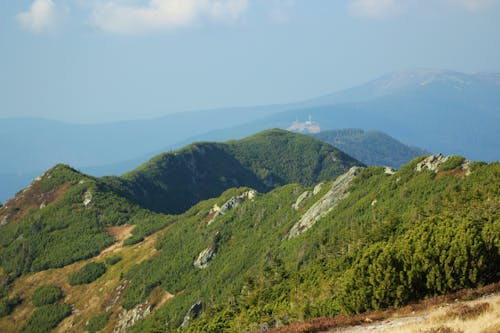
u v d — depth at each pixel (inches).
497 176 4335.6
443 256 1705.2
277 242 6742.1
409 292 1738.4
